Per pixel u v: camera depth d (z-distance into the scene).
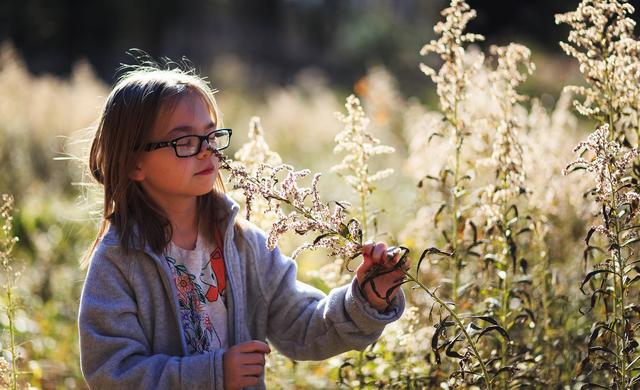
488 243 3.61
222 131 2.91
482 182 4.65
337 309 2.86
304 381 4.21
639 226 2.71
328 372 4.24
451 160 3.98
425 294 4.23
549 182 4.28
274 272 3.11
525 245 4.29
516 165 3.45
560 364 3.54
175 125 2.85
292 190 2.59
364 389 3.57
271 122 15.11
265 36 40.06
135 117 2.86
